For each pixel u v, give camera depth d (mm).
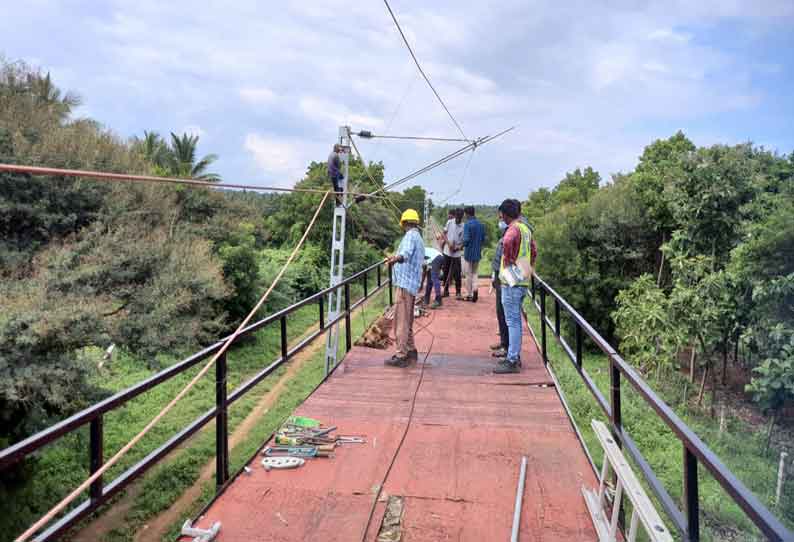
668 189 16047
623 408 12945
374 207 34344
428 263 13102
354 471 4500
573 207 24328
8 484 9461
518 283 7113
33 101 14594
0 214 11922
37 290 10516
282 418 13180
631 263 23203
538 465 4617
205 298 15305
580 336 5262
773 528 1700
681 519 2631
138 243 13133
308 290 30516
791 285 11367
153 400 14406
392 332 10453
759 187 15047
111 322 11602
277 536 3566
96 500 3074
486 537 3572
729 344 15250
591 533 3621
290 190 5766
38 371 9609
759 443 11539
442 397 6418
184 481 10445
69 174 2820
